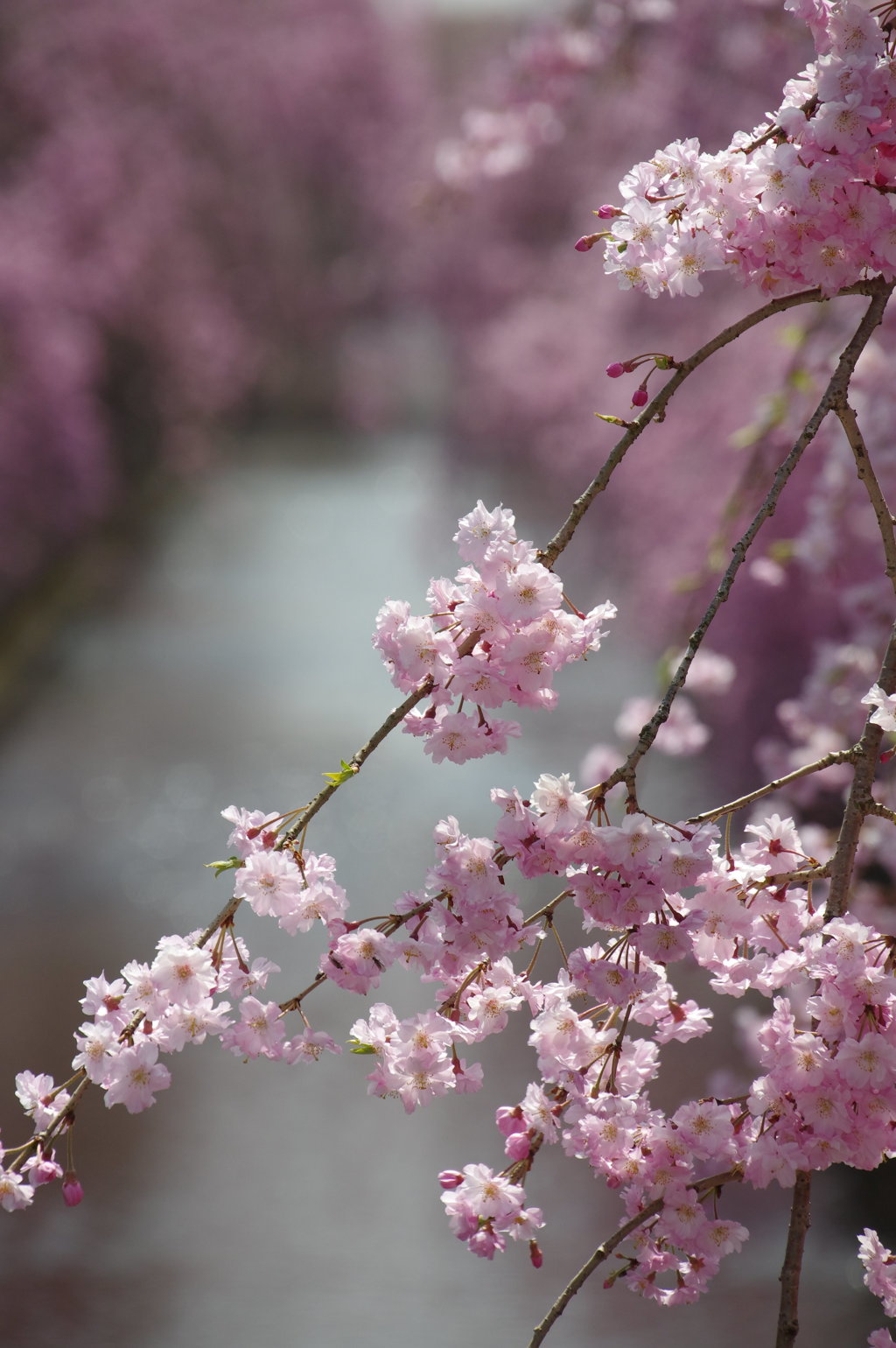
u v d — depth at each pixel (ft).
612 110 39.60
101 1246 18.35
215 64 87.97
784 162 5.44
